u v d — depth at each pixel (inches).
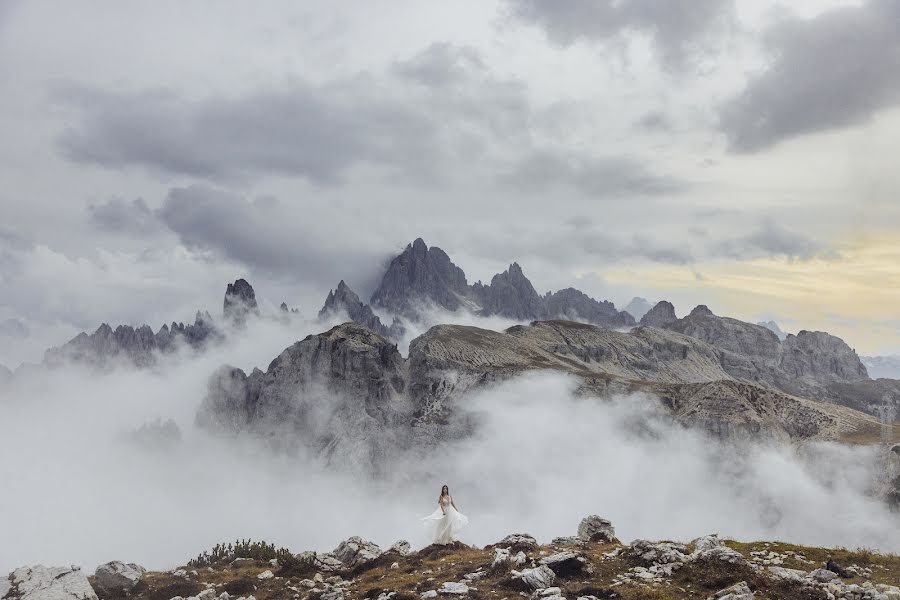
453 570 1309.1
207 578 1473.9
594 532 1625.2
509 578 1165.1
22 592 1216.2
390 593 1182.3
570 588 1095.0
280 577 1467.8
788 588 1053.8
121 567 1421.0
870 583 1072.8
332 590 1291.8
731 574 1087.6
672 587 1077.8
